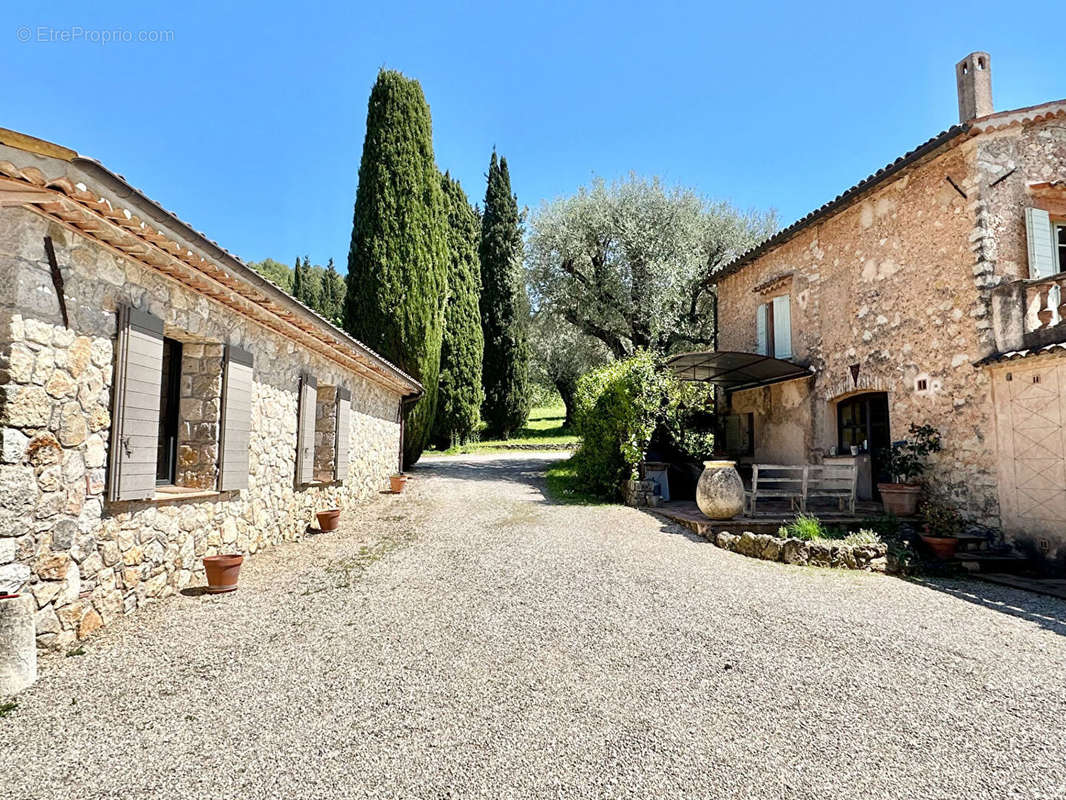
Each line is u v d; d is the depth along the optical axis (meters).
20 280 3.04
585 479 10.93
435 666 3.28
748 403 12.28
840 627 4.12
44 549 3.21
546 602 4.54
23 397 3.06
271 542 6.34
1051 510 6.07
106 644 3.47
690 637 3.83
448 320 20.48
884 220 8.45
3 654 2.83
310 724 2.60
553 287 18.69
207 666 3.21
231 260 4.25
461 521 7.98
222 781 2.15
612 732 2.57
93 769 2.21
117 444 3.74
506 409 23.91
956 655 3.61
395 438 12.66
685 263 17.33
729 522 7.14
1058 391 6.04
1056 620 4.43
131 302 3.96
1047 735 2.60
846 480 7.77
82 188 2.86
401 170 13.63
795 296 10.56
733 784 2.19
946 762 2.36
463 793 2.10
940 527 6.77
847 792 2.14
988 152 7.02
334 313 37.62
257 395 5.98
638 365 9.95
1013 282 6.56
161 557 4.38
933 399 7.52
